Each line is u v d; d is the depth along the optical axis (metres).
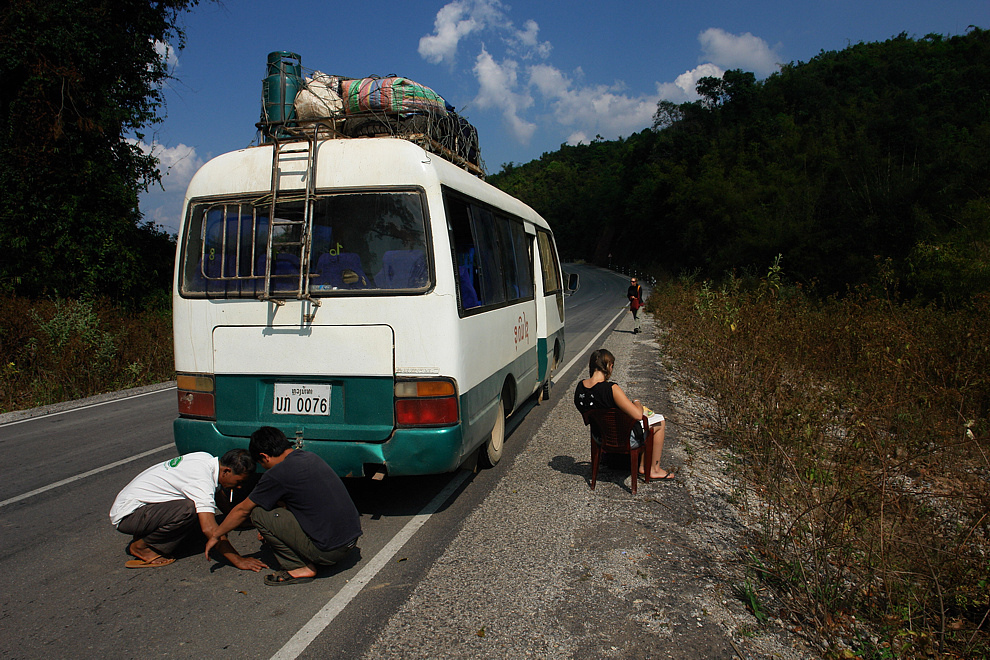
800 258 29.58
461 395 4.27
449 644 2.88
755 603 3.12
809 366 7.87
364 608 3.23
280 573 3.54
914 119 33.41
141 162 17.69
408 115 5.37
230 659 2.81
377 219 4.22
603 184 88.12
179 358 4.48
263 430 3.58
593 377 4.91
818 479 4.60
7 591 3.50
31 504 4.98
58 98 15.00
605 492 4.88
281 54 5.28
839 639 2.89
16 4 14.41
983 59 56.38
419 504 4.74
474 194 5.23
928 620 2.99
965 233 20.00
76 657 2.84
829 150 38.78
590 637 2.92
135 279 16.66
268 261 4.14
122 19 17.05
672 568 3.59
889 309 10.57
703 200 44.72
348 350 4.16
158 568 3.78
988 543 3.49
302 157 4.30
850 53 71.25
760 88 63.91
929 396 6.17
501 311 5.67
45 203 14.94
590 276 64.50
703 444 6.17
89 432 7.57
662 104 71.38
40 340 10.74
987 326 7.76
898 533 3.55
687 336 11.88
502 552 3.85
